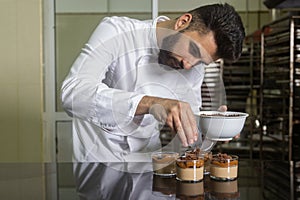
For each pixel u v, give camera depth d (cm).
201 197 100
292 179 120
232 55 110
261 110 297
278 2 243
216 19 108
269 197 102
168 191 104
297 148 250
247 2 366
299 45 240
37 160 227
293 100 244
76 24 256
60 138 248
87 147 134
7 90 225
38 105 226
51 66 253
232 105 331
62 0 254
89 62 120
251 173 128
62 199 102
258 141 306
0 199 103
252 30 367
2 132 225
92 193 106
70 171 130
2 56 223
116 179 118
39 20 223
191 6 307
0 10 221
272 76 278
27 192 109
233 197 101
